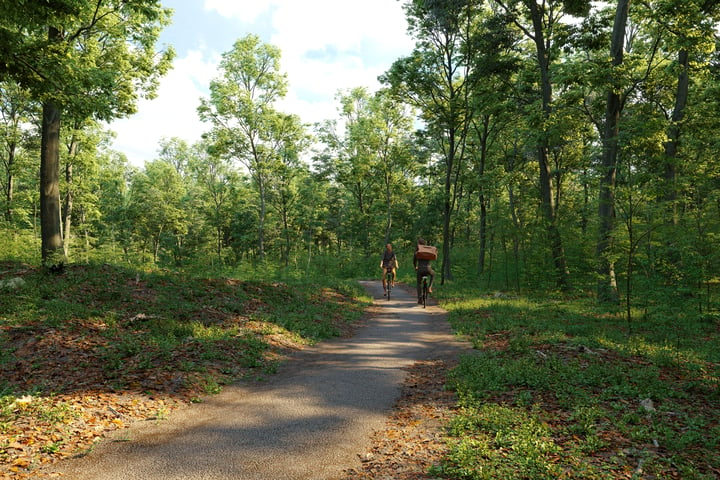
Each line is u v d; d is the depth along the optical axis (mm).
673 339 9328
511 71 24844
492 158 34375
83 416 5031
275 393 6332
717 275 10844
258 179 38562
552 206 20688
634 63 15773
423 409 5641
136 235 55344
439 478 3713
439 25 25438
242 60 35062
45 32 14875
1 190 34969
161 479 3721
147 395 5887
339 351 9195
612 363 7207
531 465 3807
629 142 13125
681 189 10945
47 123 13633
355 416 5402
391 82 27969
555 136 19234
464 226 50438
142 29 19703
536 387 6168
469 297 18641
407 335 10945
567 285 17375
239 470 3920
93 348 7477
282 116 36500
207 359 7672
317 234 61250
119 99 18859
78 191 31188
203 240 60344
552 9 21891
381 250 53156
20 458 3975
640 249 11211
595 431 4547
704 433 4547
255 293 13820
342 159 47500
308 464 4062
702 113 16922
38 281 10773
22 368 6430
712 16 17094
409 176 47094
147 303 10570
